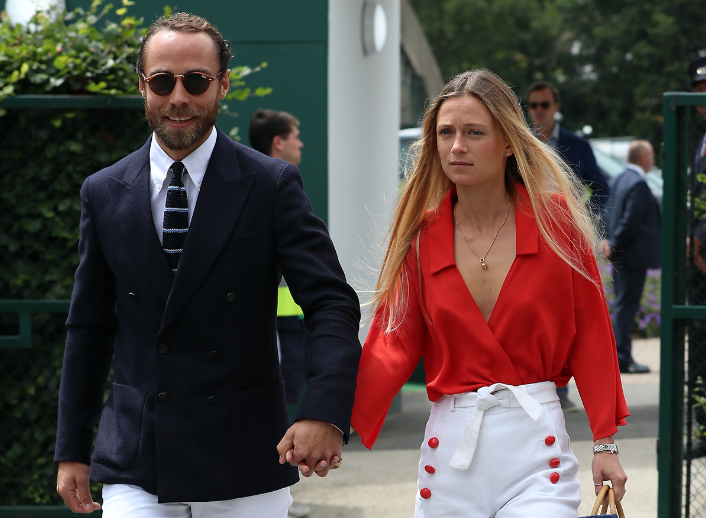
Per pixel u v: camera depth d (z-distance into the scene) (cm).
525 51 8788
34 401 1171
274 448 657
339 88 1670
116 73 1134
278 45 1622
